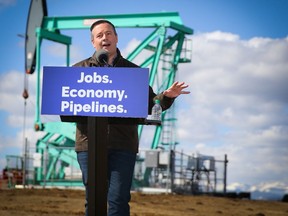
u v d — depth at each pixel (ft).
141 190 71.51
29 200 47.47
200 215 40.81
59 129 83.71
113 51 15.33
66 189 67.41
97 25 15.29
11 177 75.15
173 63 87.40
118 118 14.70
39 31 88.94
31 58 90.99
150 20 85.25
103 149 13.32
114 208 14.94
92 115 12.97
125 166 15.02
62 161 82.02
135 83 12.86
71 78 13.03
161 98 14.92
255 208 51.21
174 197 59.47
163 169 73.31
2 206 40.93
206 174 75.97
